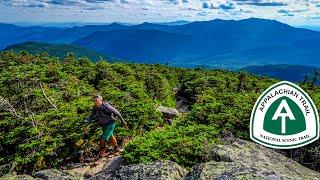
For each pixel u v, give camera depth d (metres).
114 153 16.25
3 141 16.03
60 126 16.44
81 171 14.61
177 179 9.16
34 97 21.41
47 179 9.49
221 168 8.77
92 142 16.30
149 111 20.23
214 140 13.93
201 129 15.16
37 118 16.72
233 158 10.38
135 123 18.14
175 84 47.81
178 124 18.05
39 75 25.98
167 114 23.38
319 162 12.73
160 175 9.02
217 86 37.31
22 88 24.02
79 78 33.38
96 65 35.78
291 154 13.05
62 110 18.53
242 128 15.70
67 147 15.43
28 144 14.45
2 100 19.73
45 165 14.90
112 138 15.85
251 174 8.27
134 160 12.46
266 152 11.48
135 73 40.47
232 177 8.20
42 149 14.60
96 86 30.86
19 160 13.96
